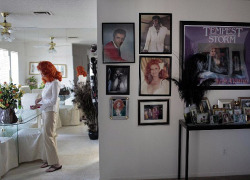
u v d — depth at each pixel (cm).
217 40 268
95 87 403
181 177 280
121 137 268
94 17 343
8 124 278
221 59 269
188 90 247
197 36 264
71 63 452
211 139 280
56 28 436
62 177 279
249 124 240
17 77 444
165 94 267
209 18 265
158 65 263
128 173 272
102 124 265
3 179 272
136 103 266
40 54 446
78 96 418
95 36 449
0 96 277
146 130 270
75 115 483
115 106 264
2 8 292
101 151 268
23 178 276
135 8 256
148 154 272
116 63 260
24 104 384
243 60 273
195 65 258
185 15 262
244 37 271
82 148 381
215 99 274
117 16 255
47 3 272
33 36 437
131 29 256
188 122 246
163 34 261
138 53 261
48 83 295
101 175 269
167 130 272
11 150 297
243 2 268
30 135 316
